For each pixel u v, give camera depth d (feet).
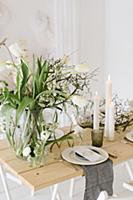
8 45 11.35
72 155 6.32
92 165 5.95
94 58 13.24
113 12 12.74
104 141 7.08
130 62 12.37
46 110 6.93
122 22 12.43
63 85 6.26
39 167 5.88
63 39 12.32
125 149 6.65
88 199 5.89
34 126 6.03
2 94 6.09
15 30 11.39
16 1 11.19
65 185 9.47
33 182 5.36
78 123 7.94
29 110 5.96
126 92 12.75
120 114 7.90
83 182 9.60
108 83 7.09
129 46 12.30
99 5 12.87
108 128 7.13
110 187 6.07
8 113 5.92
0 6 10.89
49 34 12.10
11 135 6.21
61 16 12.12
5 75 10.45
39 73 5.91
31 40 11.78
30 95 5.99
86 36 12.80
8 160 6.15
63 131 7.62
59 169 5.81
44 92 5.85
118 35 12.70
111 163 6.06
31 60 11.81
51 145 6.54
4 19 11.07
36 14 11.69
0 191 9.19
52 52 12.32
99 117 7.52
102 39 13.29
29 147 5.96
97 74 13.42
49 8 11.91
